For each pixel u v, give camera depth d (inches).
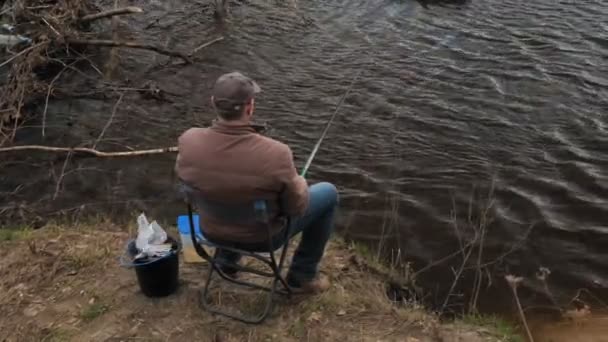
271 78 385.4
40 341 168.9
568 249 248.8
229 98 144.7
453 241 253.3
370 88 372.2
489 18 459.5
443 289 225.6
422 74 387.2
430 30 444.5
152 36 436.5
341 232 256.7
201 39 433.4
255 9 479.5
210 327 171.0
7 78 355.6
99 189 291.0
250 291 183.0
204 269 191.9
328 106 354.9
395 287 215.5
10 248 206.5
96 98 365.1
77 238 212.4
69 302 181.3
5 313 178.2
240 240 157.2
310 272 178.7
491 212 269.6
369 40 433.1
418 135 326.6
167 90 374.3
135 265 171.9
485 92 366.6
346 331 172.7
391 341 171.0
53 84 370.9
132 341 167.6
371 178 294.4
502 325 197.8
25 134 332.8
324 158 309.4
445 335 178.9
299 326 172.2
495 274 234.5
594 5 473.4
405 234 257.1
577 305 220.1
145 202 281.9
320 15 472.4
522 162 303.7
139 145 324.5
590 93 362.3
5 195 287.4
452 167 301.3
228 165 147.3
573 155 308.0
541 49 412.5
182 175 152.6
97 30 436.8
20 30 377.7
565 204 275.0
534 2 483.5
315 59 408.5
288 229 159.2
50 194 288.4
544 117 341.4
